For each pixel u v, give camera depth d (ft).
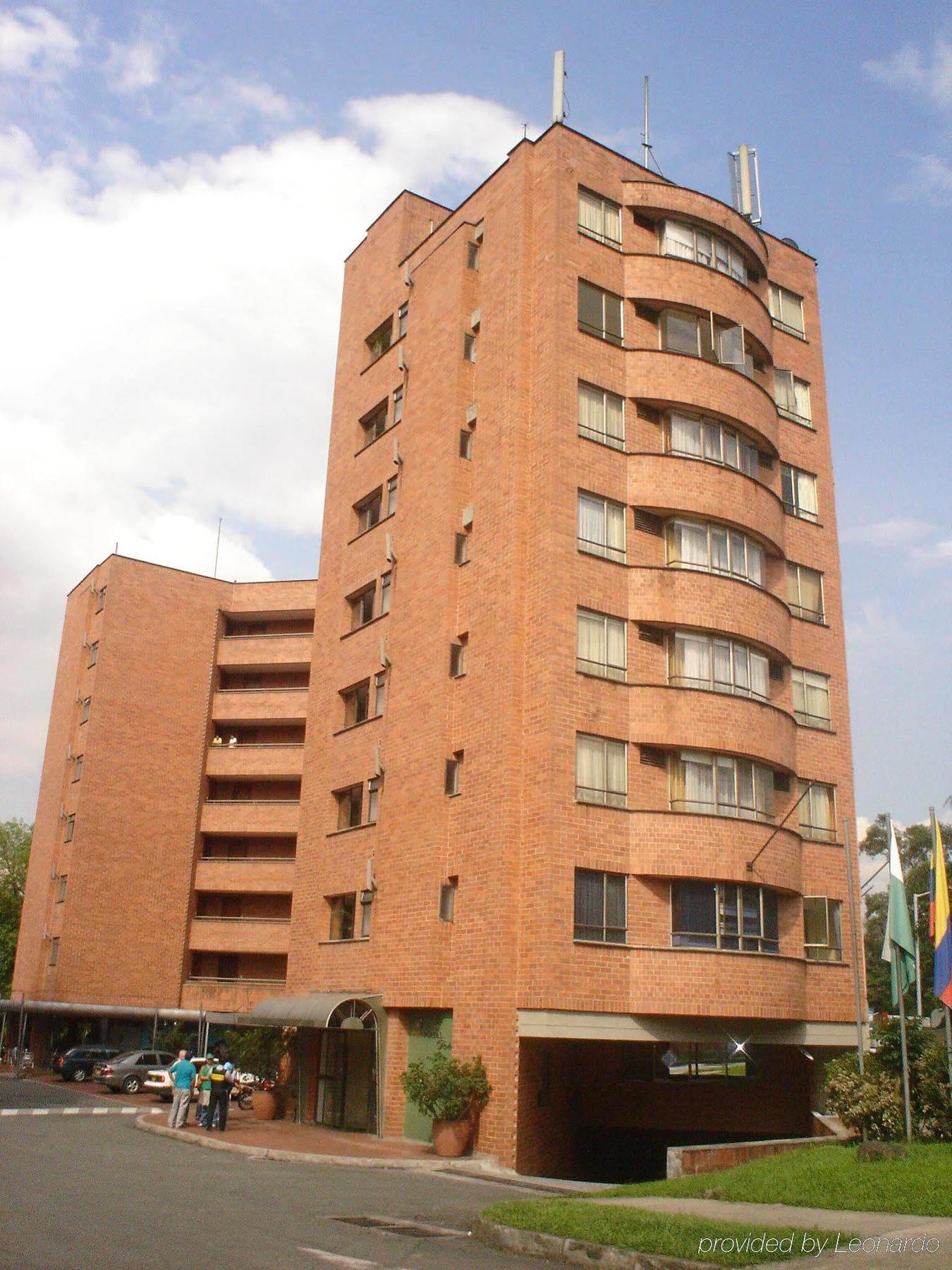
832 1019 101.14
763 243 121.19
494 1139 84.43
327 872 113.50
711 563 102.27
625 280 108.58
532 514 98.68
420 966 94.53
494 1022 87.04
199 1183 61.41
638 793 94.22
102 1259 39.29
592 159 110.01
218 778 194.08
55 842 191.83
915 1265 37.68
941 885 72.28
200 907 189.98
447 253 116.06
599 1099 99.66
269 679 202.49
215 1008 180.55
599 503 99.81
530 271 106.52
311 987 111.14
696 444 105.91
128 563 195.72
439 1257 43.65
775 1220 47.21
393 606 111.55
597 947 88.17
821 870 106.32
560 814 89.25
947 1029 70.64
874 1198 51.08
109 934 180.55
